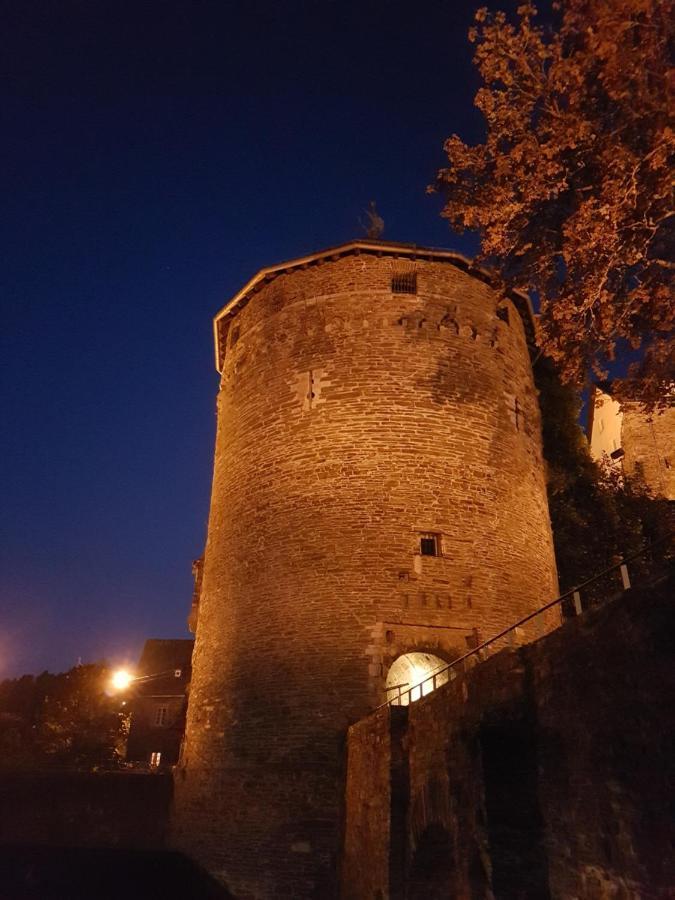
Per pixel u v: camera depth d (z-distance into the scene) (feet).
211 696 60.64
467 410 64.49
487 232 44.78
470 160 44.68
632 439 105.50
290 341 68.49
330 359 65.57
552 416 81.35
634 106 39.63
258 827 52.08
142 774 64.90
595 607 24.12
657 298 44.16
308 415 64.03
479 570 58.44
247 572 61.62
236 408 71.26
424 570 57.16
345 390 63.82
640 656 21.26
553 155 41.22
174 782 63.16
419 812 35.22
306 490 61.16
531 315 77.00
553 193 42.55
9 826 64.03
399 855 35.50
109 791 64.54
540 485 68.54
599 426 121.90
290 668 55.47
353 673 53.42
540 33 41.68
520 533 62.64
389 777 37.47
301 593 57.57
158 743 151.12
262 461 65.05
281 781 52.31
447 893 34.53
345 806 46.21
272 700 55.21
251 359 71.51
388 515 58.75
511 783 26.94
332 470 61.05
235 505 66.03
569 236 41.57
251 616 59.52
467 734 30.55
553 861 25.43
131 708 155.22
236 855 52.54
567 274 44.96
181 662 168.25
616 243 42.09
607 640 23.12
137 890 55.36
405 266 69.41
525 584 60.64
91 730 125.18
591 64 39.40
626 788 21.45
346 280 68.74
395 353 65.00
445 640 54.95
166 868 57.72
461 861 29.50
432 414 63.05
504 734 27.58
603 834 22.49
